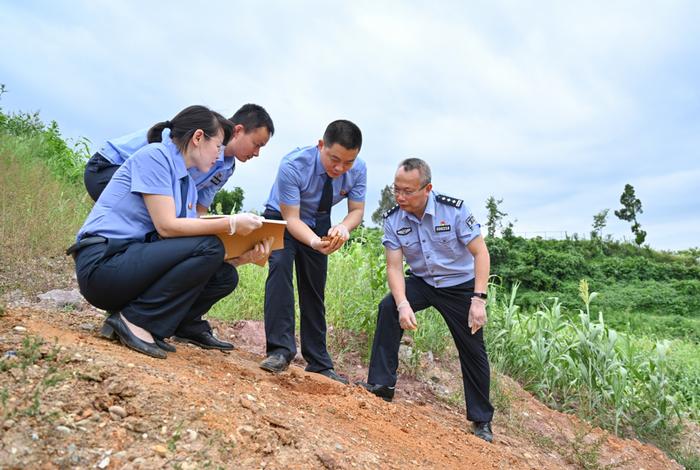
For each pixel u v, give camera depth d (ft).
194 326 12.73
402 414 12.44
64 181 31.55
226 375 10.42
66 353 8.26
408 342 19.71
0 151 28.73
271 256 13.28
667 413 21.18
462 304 14.33
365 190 14.79
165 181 9.97
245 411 8.36
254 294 19.75
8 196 24.52
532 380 20.58
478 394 14.44
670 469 17.08
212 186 13.19
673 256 101.86
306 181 13.57
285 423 8.43
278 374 12.18
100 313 16.30
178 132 10.41
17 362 7.81
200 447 7.13
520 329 21.79
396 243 14.57
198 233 10.01
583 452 15.69
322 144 13.37
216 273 12.10
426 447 10.77
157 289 9.96
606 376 20.25
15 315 10.29
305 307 14.25
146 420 7.31
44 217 23.04
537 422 17.46
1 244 20.43
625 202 135.95
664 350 21.29
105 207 10.15
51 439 6.68
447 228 14.02
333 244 12.79
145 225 10.21
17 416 6.82
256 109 13.08
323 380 12.95
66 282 18.81
